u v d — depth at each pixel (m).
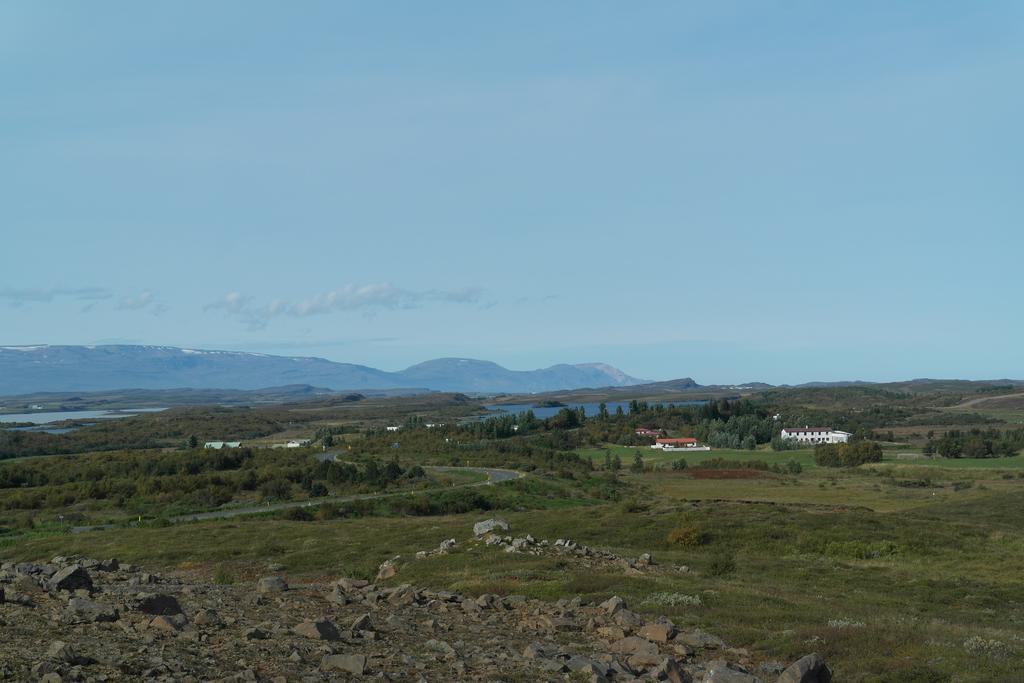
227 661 15.50
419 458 172.12
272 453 170.38
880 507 98.50
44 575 27.25
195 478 124.06
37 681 12.26
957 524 57.56
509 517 71.44
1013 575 42.31
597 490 124.31
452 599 28.28
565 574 35.66
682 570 39.53
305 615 23.58
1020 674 18.80
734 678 17.34
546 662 18.34
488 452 183.62
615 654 20.69
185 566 48.25
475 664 17.92
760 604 29.56
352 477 131.38
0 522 92.56
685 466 172.25
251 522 79.38
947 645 21.88
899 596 35.72
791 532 54.38
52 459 152.38
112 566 35.12
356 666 15.84
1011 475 144.88
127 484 118.31
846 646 22.08
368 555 48.72
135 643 16.09
